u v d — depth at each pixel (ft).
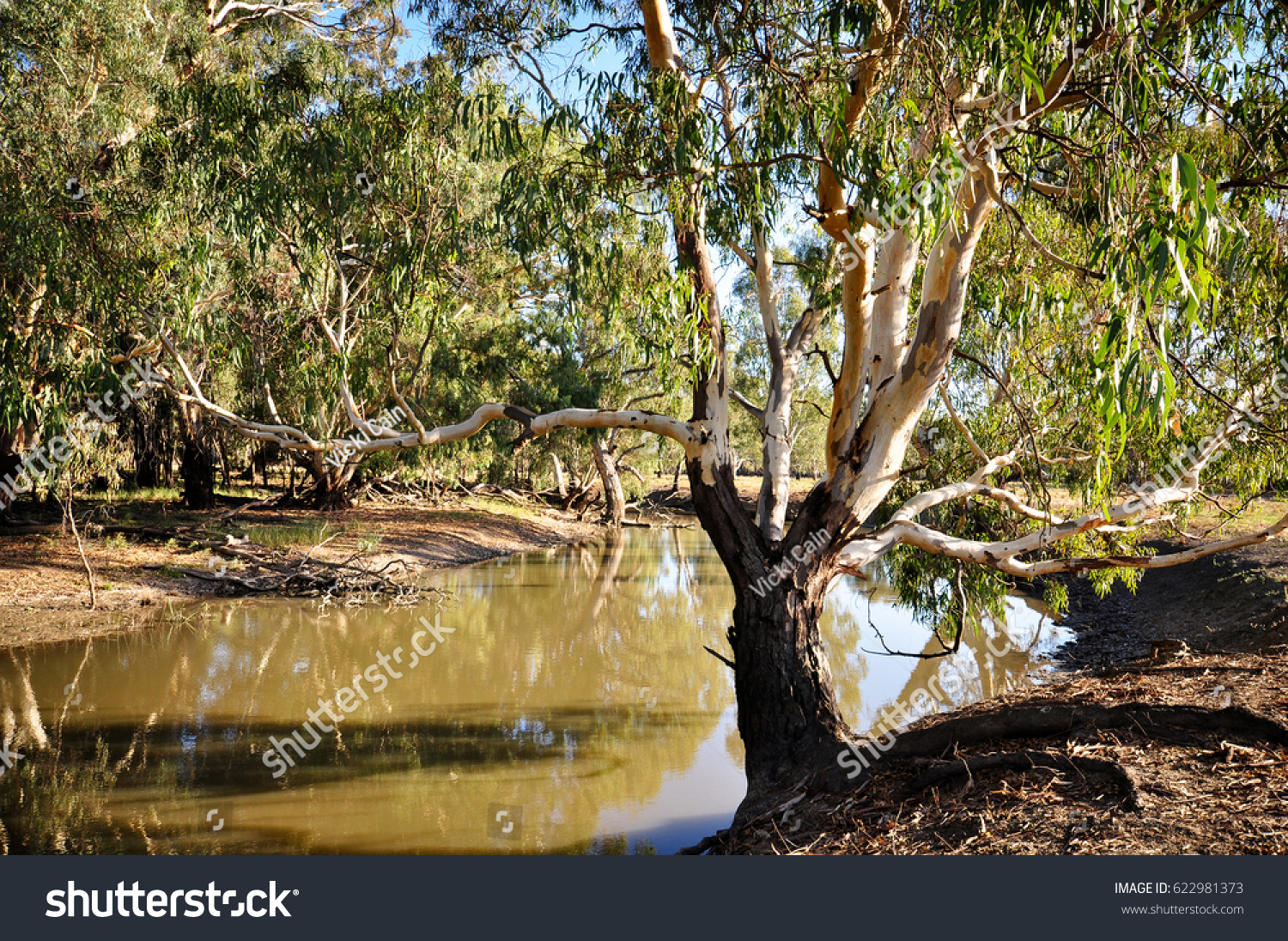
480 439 84.64
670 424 21.77
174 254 29.86
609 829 21.17
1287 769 14.43
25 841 20.10
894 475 21.59
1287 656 26.71
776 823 17.65
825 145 17.83
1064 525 21.88
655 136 19.10
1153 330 11.98
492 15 22.30
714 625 52.80
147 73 39.60
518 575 72.59
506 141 19.81
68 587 50.96
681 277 20.03
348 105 24.38
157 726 30.30
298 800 23.22
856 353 20.83
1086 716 17.43
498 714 32.78
